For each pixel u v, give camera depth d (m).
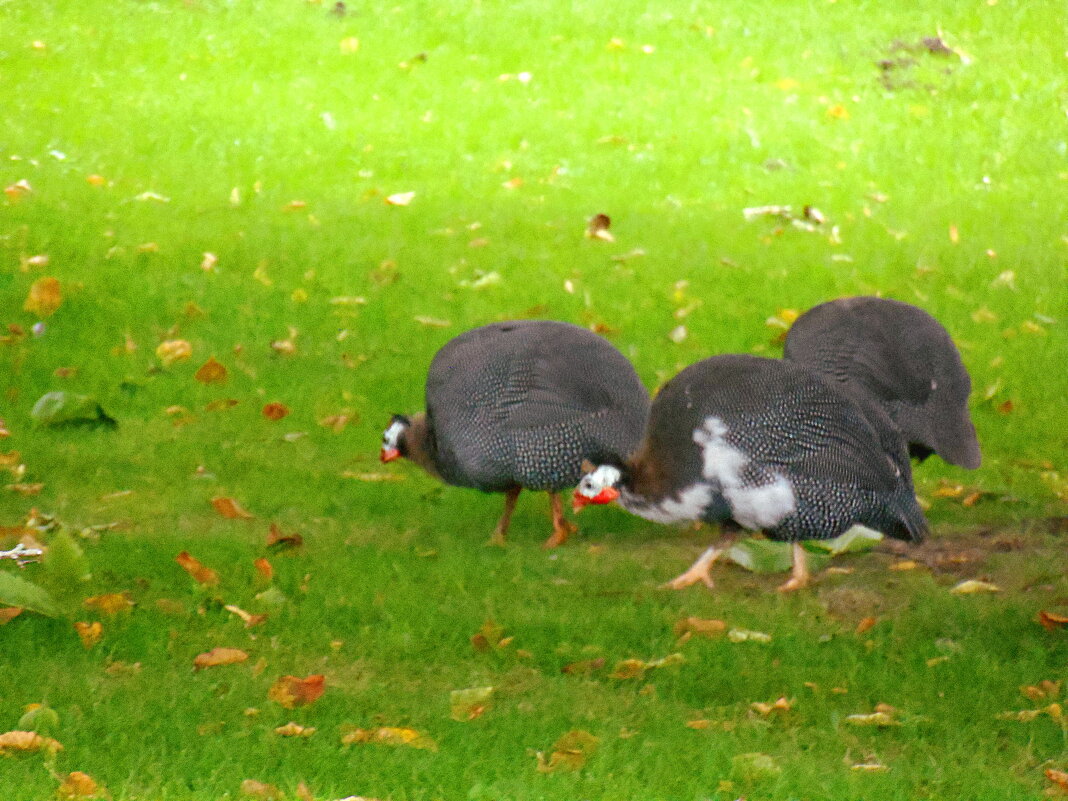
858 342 10.45
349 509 11.27
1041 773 7.45
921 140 22.81
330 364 14.48
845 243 18.66
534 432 10.05
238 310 15.67
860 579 10.09
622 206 19.80
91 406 12.69
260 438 12.73
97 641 8.58
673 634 9.06
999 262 18.06
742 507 9.38
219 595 9.36
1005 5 27.28
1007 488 11.98
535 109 23.27
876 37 26.17
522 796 6.88
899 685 8.41
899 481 9.60
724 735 7.67
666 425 9.55
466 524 11.19
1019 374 14.68
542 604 9.52
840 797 7.04
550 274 17.05
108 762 7.07
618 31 26.08
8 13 25.78
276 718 7.71
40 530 10.21
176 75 23.97
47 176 19.61
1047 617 9.17
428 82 24.19
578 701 8.10
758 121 23.11
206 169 20.53
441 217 18.97
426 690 8.24
